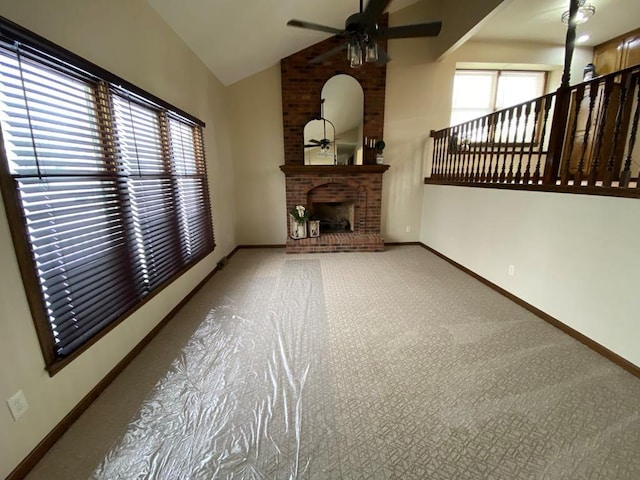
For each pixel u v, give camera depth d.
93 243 1.89
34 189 1.50
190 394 1.90
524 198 3.03
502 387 1.93
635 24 4.40
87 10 1.87
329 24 4.35
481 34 4.75
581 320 2.43
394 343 2.43
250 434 1.60
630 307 2.05
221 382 2.00
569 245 2.53
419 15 4.80
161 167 2.82
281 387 1.95
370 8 2.29
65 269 1.68
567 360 2.20
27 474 1.40
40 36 1.49
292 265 4.50
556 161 2.71
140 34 2.48
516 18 4.23
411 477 1.37
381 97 5.09
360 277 3.95
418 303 3.16
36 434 1.48
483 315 2.89
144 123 2.55
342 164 5.24
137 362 2.22
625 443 1.52
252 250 5.45
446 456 1.47
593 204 2.30
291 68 4.94
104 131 2.01
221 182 4.65
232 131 5.18
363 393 1.89
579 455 1.46
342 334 2.57
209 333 2.62
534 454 1.47
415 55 5.02
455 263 4.39
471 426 1.64
